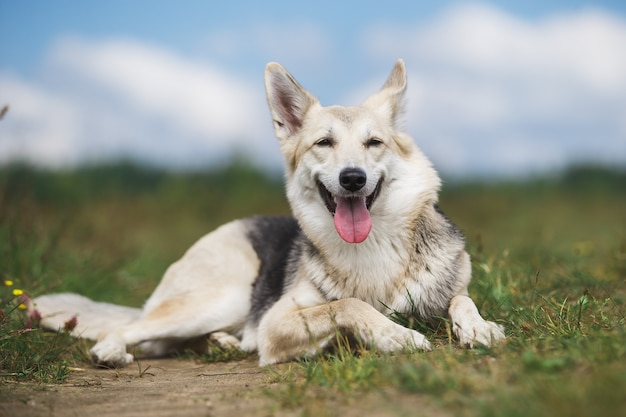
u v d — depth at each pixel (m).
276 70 6.01
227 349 5.96
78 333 6.09
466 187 21.55
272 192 18.89
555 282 6.57
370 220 5.20
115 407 3.94
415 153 5.69
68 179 15.16
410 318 5.14
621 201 19.67
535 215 16.78
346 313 4.93
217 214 17.17
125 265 9.56
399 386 3.56
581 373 3.40
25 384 4.58
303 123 5.92
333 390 3.75
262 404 3.71
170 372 5.38
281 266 6.20
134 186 19.41
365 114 5.61
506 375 3.53
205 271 6.36
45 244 8.39
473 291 6.13
